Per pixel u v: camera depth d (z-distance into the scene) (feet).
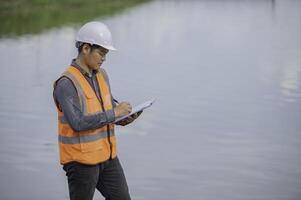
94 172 17.15
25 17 101.71
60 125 17.06
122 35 77.87
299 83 46.91
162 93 43.16
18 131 33.40
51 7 121.19
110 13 114.42
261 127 34.45
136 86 45.44
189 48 66.13
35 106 39.32
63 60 58.03
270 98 41.88
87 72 16.99
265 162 28.45
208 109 38.63
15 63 55.93
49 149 30.32
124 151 29.94
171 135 32.71
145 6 135.44
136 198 24.22
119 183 17.85
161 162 28.37
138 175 26.71
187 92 43.57
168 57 59.52
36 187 25.30
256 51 64.13
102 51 16.84
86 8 125.18
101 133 17.19
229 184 25.80
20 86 45.65
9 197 24.21
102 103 17.13
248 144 31.17
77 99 16.62
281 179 26.43
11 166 27.73
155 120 35.81
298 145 31.09
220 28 86.89
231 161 28.58
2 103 39.88
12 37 75.10
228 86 45.88
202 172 27.12
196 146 30.83
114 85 45.75
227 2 148.15
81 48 16.90
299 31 83.41
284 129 34.06
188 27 88.02
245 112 37.91
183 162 28.37
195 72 51.60
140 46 67.41
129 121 17.99
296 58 59.16
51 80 48.26
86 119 16.49
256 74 50.96
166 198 24.27
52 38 74.43
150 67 53.67
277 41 72.59
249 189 25.29
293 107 39.29
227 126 34.63
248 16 108.17
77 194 17.22
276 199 24.32
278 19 102.06
